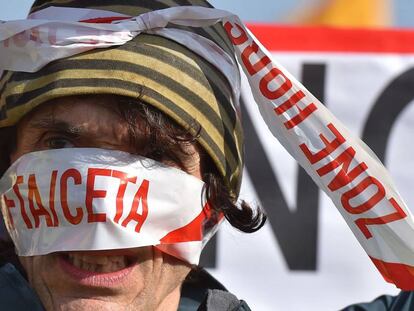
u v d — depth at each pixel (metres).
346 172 3.61
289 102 3.61
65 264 3.31
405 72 5.87
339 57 5.89
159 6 3.50
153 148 3.32
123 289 3.32
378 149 5.84
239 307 3.72
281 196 5.81
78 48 3.29
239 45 3.58
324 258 5.77
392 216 3.60
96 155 3.28
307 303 5.75
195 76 3.40
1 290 3.44
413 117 5.85
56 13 3.47
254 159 5.82
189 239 3.41
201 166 3.45
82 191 3.27
